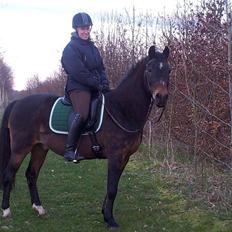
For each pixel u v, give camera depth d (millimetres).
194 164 6840
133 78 5266
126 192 7113
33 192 6062
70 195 7008
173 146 9008
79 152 5473
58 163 10062
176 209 6055
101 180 8102
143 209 6180
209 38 6391
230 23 5520
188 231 5246
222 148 6332
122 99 5285
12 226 5516
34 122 5645
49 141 5598
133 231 5352
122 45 11758
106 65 12008
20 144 5703
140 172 8523
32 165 6043
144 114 5242
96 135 5305
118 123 5203
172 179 7562
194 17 7574
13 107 5914
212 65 5914
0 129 5945
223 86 6074
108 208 5438
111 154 5234
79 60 5277
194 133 6891
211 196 6098
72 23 5457
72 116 5379
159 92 4785
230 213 5508
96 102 5336
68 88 5438
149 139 9719
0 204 6422
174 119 7570
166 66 4930
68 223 5664
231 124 5762
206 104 6605
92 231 5375
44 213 5938
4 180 5785
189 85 6879
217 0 6918
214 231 5047
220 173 6695
